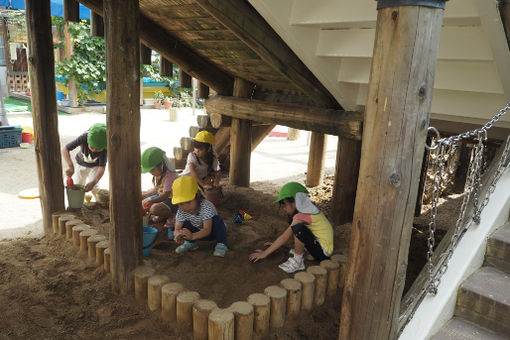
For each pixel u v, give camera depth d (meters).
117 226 3.25
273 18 3.39
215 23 4.23
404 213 1.73
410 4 1.52
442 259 2.32
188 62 5.53
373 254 1.79
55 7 7.73
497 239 2.32
